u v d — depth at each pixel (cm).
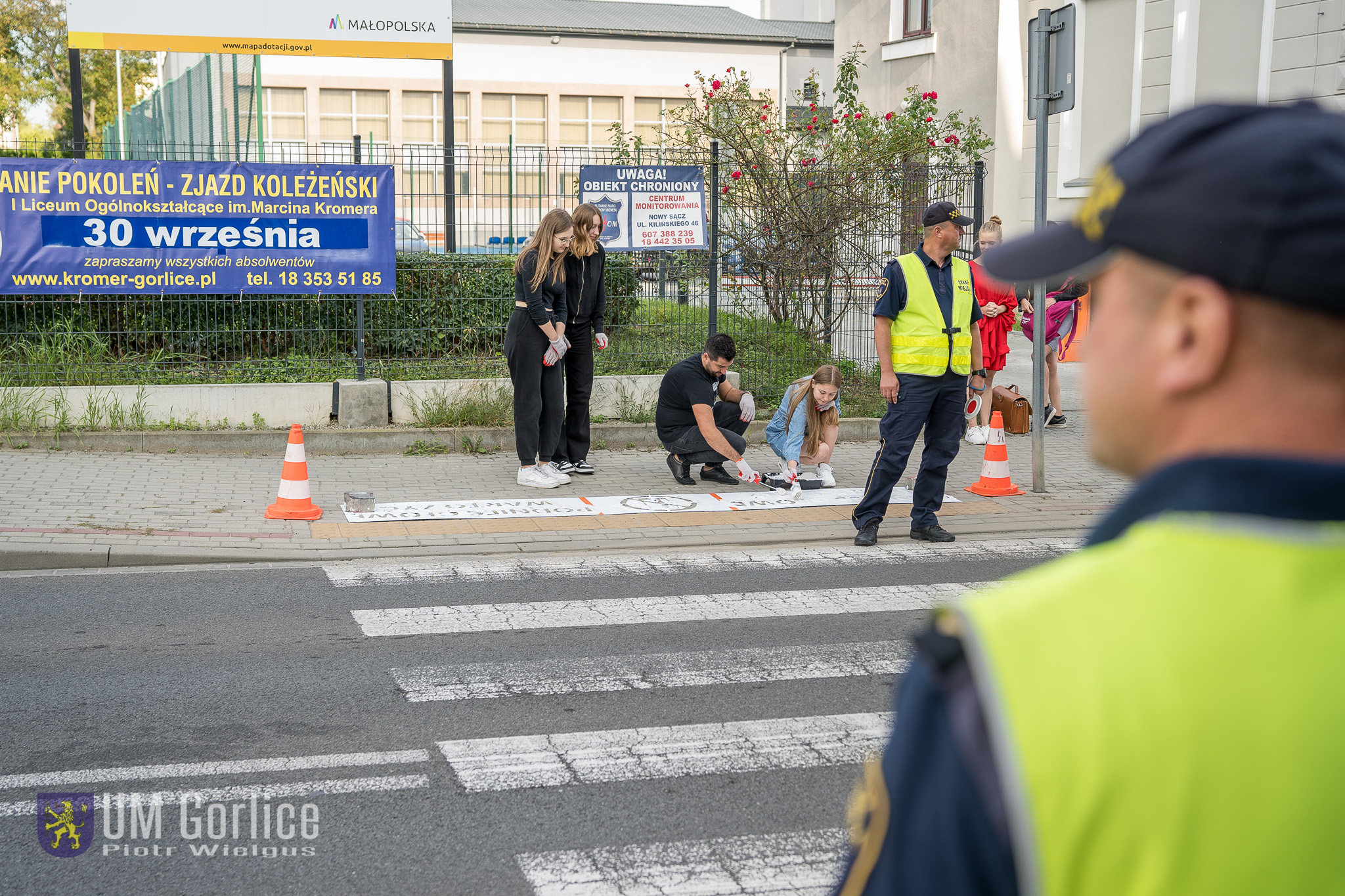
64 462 905
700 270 1151
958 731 79
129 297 1030
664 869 340
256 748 425
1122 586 80
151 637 553
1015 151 2006
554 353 876
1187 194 79
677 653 541
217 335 1059
